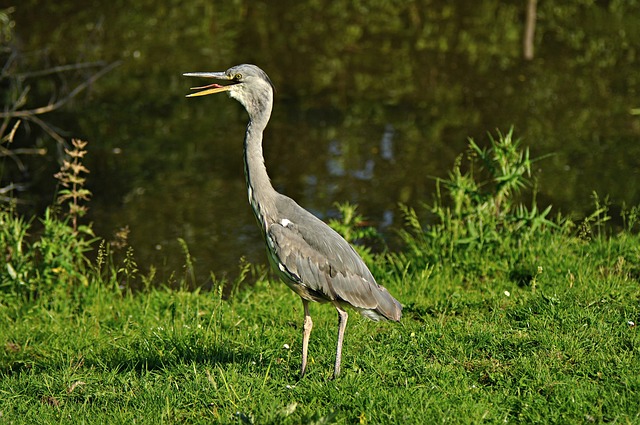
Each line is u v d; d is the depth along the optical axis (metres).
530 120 20.55
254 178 8.26
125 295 12.34
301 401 7.55
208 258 14.35
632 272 11.02
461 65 24.31
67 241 11.95
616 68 24.08
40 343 10.34
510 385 7.81
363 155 18.67
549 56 25.00
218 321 10.21
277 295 11.34
